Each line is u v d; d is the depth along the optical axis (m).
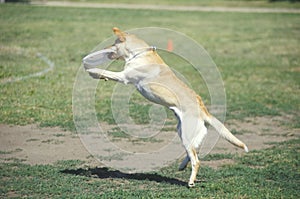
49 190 6.87
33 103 11.77
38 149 8.90
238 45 22.17
